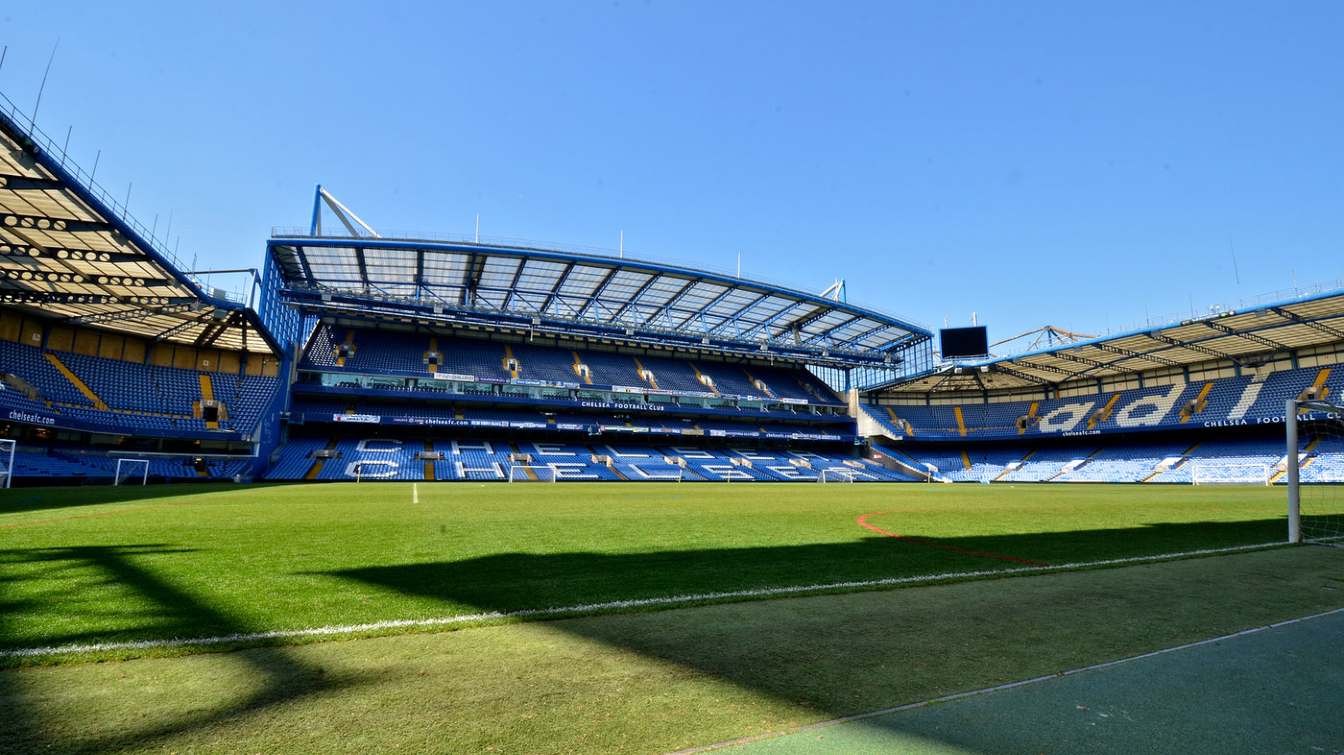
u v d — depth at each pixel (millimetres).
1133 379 59656
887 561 8453
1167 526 13805
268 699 3311
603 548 9398
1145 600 5988
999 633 4750
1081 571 7766
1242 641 4562
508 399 52531
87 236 24031
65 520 12250
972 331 58438
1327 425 22719
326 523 12398
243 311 33469
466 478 44250
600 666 3906
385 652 4172
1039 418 62281
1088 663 4031
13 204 21453
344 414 46344
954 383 65250
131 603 5406
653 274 47281
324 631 4609
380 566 7500
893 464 62125
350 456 44281
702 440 60812
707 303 54000
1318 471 43469
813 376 71938
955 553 9336
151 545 8906
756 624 4988
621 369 61438
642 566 7793
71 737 2820
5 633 4449
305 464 41938
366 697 3354
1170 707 3285
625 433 55969
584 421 54469
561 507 17938
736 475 52969
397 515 14516
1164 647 4402
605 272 46938
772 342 60625
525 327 52562
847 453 65750
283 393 44469
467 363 55031
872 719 3105
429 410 50812
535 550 9070
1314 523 14508
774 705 3283
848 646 4379
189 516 13508
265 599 5652
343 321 54188
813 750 2740
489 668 3857
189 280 29078
